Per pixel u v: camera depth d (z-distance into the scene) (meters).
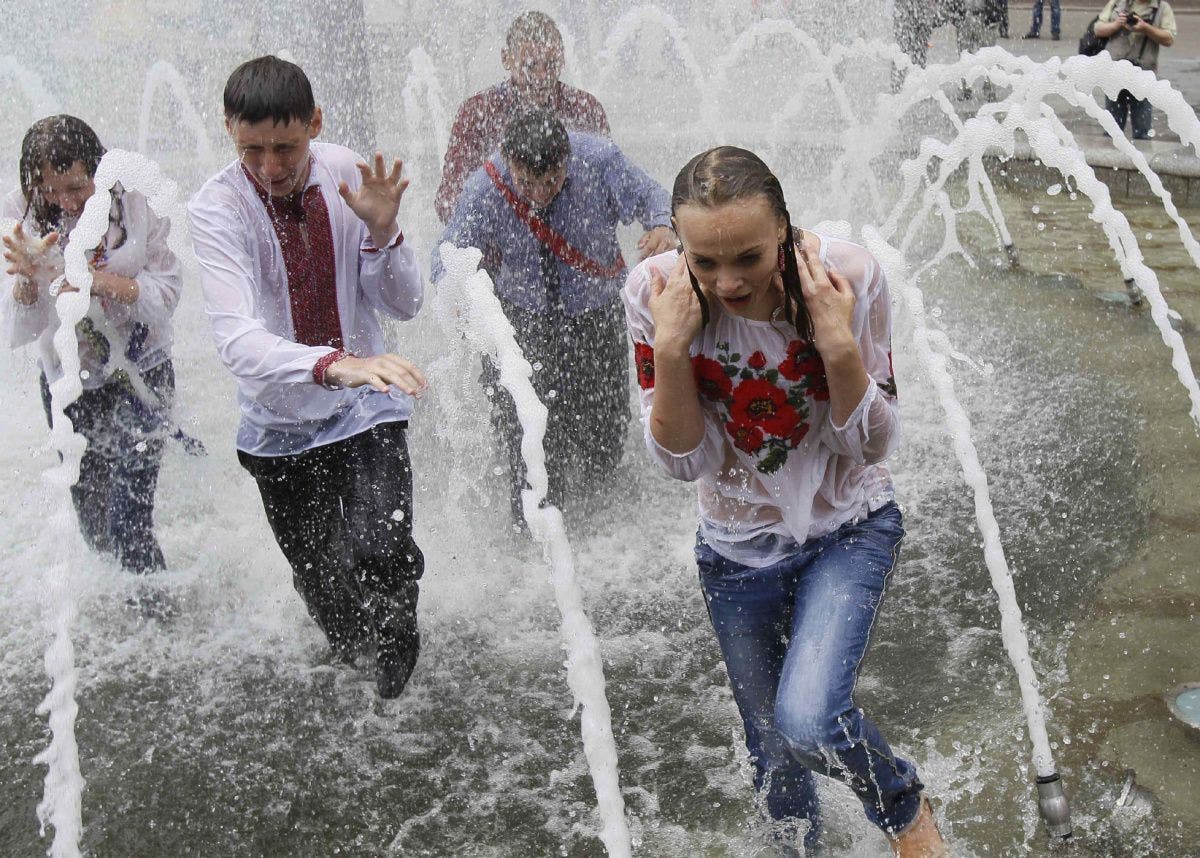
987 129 4.71
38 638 4.00
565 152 4.33
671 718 3.59
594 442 4.87
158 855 3.11
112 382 4.00
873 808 2.61
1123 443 5.19
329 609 3.75
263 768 3.42
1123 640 3.83
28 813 3.26
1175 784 3.16
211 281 3.23
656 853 3.04
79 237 3.44
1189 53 14.68
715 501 2.70
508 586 4.34
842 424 2.47
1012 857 2.94
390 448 3.54
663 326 2.45
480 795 3.30
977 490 3.25
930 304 7.07
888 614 4.06
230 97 3.12
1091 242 8.18
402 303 3.54
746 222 2.24
